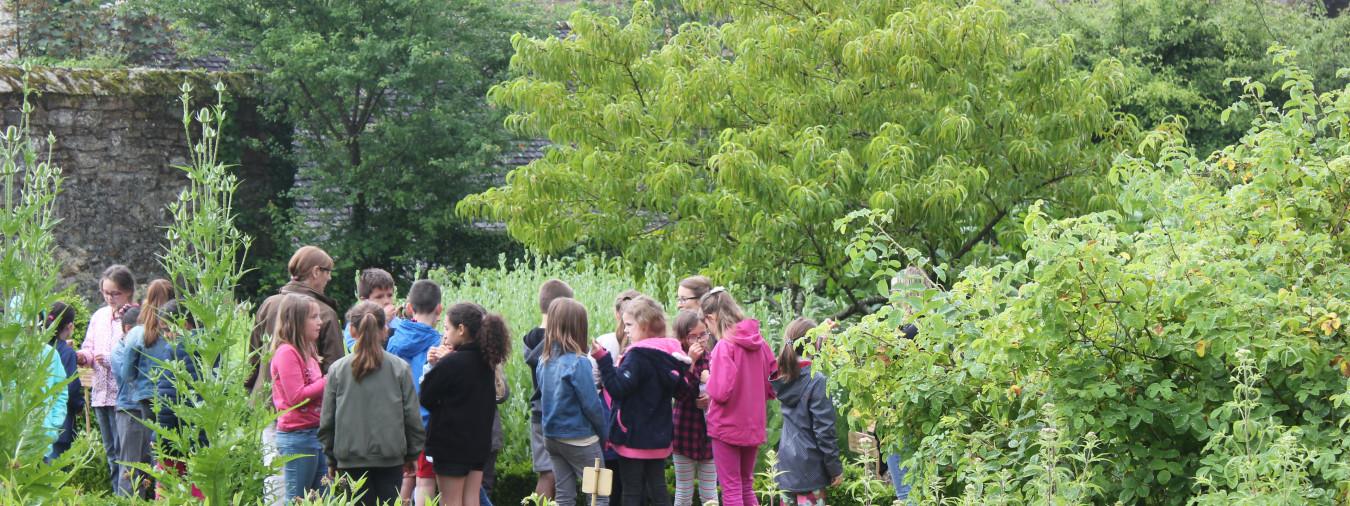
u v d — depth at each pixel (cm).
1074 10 1634
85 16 1936
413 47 1689
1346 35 1656
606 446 657
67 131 1543
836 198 982
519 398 822
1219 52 1584
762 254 1023
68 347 772
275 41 1702
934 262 1040
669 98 1081
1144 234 442
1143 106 1552
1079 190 1005
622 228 1115
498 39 1866
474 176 1859
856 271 464
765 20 1137
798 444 671
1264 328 399
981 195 1045
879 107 1044
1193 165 502
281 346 572
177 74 1666
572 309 631
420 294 667
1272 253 418
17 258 368
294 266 642
